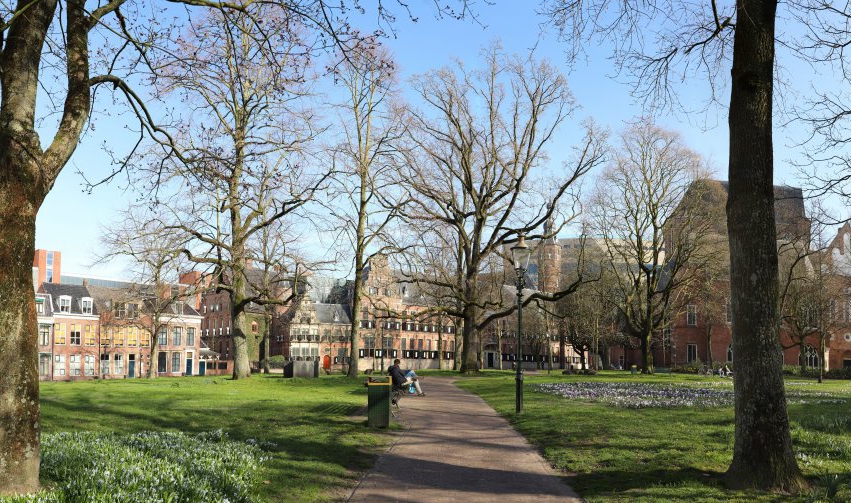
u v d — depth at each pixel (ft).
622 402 79.05
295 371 125.29
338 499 32.30
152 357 211.82
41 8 27.73
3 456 24.45
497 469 40.60
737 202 35.76
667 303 196.95
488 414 69.26
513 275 181.16
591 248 209.15
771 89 36.19
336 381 112.78
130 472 27.30
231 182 49.55
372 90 119.55
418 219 137.49
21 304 25.48
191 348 323.57
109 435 41.65
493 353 408.46
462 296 151.02
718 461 39.78
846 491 31.81
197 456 35.42
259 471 34.63
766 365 34.30
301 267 115.75
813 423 56.70
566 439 49.65
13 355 25.02
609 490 34.40
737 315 35.32
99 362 286.87
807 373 209.67
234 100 91.20
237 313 114.01
